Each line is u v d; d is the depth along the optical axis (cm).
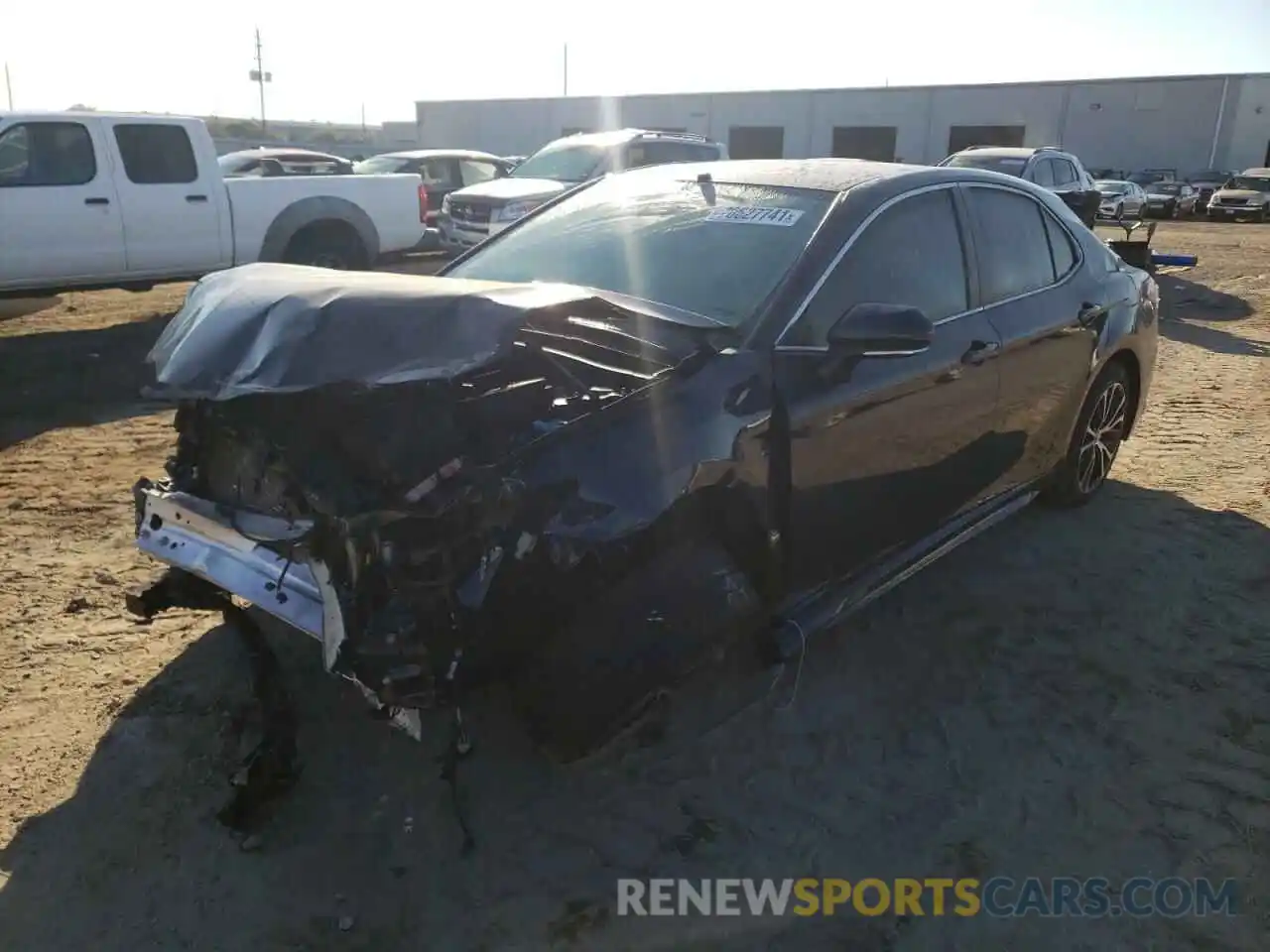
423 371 246
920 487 367
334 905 254
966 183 406
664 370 286
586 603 260
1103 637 386
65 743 311
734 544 296
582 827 283
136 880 259
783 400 300
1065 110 4238
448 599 240
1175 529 488
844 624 396
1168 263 1164
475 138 5062
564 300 275
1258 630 391
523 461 253
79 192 912
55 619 386
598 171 1291
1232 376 820
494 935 246
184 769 299
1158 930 251
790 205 360
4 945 239
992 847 279
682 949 244
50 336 966
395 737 316
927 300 369
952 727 331
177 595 318
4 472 560
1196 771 309
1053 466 472
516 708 264
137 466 575
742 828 285
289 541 257
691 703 288
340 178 1095
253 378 259
